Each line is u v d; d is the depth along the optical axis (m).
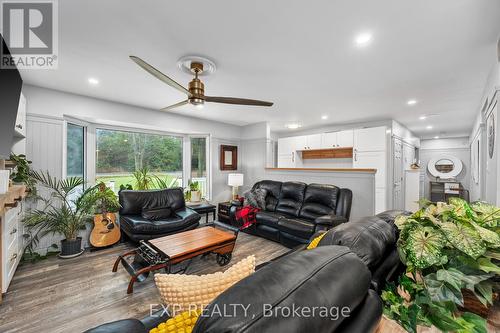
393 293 0.91
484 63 2.18
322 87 2.85
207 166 5.12
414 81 2.64
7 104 1.73
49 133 2.98
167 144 4.80
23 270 2.56
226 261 2.74
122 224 3.39
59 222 2.93
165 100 3.50
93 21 1.59
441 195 6.75
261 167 5.26
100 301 2.01
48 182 2.95
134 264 2.36
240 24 1.62
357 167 4.54
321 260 0.64
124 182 4.19
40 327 1.69
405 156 5.56
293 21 1.58
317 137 5.18
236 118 4.82
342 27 1.65
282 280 0.53
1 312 1.85
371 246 1.00
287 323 0.44
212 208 4.44
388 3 1.40
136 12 1.50
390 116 4.38
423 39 1.79
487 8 1.43
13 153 2.66
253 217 3.94
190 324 0.80
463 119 4.57
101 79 2.66
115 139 4.10
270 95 3.15
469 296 0.87
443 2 1.38
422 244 0.82
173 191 4.00
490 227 0.85
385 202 4.19
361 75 2.48
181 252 2.27
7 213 2.02
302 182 4.21
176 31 1.71
